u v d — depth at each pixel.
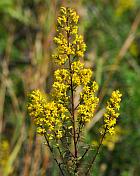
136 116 6.81
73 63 3.36
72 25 3.38
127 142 6.74
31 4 8.47
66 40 3.34
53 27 6.22
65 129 3.43
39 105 3.29
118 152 6.66
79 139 3.60
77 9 6.71
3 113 7.14
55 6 6.72
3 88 6.89
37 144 5.36
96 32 8.38
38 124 3.36
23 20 8.28
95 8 9.12
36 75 6.10
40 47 6.84
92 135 5.85
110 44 8.37
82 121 3.38
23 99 7.36
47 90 5.48
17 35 8.45
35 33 7.82
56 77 3.37
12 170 5.80
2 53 8.43
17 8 8.49
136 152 6.73
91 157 5.18
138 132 6.80
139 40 8.70
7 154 5.98
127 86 7.33
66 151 3.48
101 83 7.29
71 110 3.48
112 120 3.41
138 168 6.62
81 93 3.38
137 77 7.53
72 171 3.44
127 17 9.51
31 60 6.86
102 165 6.53
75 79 3.36
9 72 7.88
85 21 7.84
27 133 6.05
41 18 7.48
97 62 7.28
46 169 5.37
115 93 3.42
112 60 7.86
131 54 8.52
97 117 6.04
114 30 8.88
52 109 3.29
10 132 6.91
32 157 5.65
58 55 3.35
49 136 3.39
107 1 9.58
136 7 9.68
